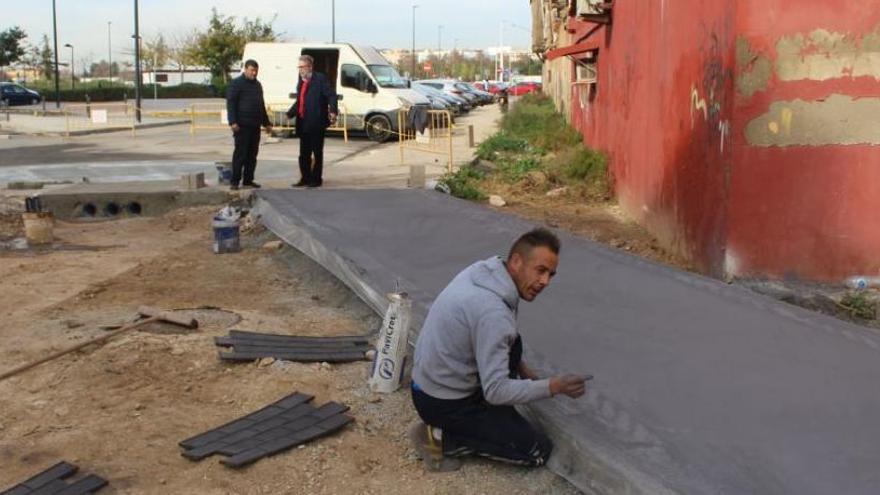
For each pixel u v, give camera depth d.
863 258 7.94
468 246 8.49
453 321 4.26
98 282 8.41
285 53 25.30
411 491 4.32
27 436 4.92
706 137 8.67
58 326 6.88
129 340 6.38
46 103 55.09
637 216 12.20
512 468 4.50
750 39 7.69
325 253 8.38
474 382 4.34
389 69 26.00
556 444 4.43
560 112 27.94
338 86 24.84
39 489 4.26
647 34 11.57
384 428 5.02
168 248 10.12
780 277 8.00
